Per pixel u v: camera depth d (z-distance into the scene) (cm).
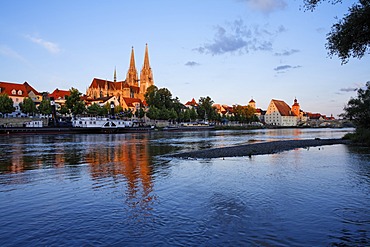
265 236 1215
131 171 2727
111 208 1595
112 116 13900
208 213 1501
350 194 1852
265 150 4666
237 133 13525
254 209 1560
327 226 1320
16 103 14975
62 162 3359
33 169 2866
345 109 6869
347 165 3056
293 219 1410
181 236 1220
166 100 18725
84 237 1220
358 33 1475
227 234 1238
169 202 1697
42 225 1356
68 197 1823
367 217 1434
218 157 3816
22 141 6919
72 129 10762
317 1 1514
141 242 1169
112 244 1155
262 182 2212
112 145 5881
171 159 3622
